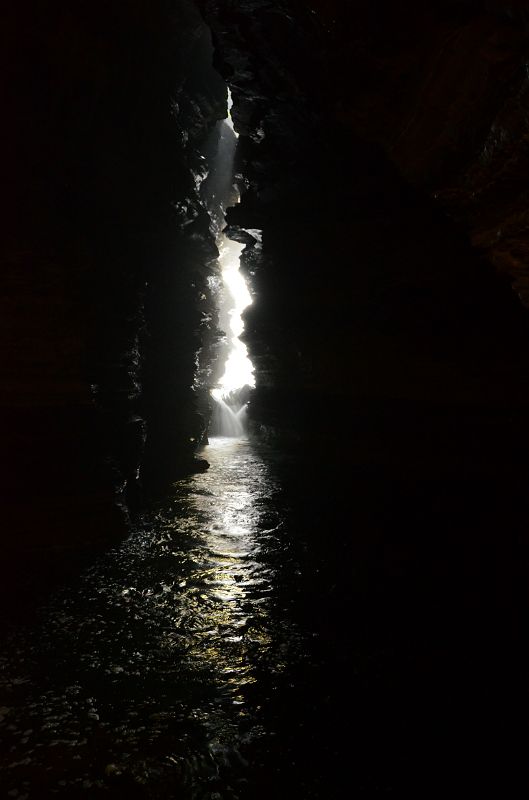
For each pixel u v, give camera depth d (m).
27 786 4.21
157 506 11.80
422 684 5.36
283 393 18.77
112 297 10.14
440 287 10.97
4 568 7.91
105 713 5.02
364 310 13.30
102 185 10.62
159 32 13.41
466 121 4.07
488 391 10.42
